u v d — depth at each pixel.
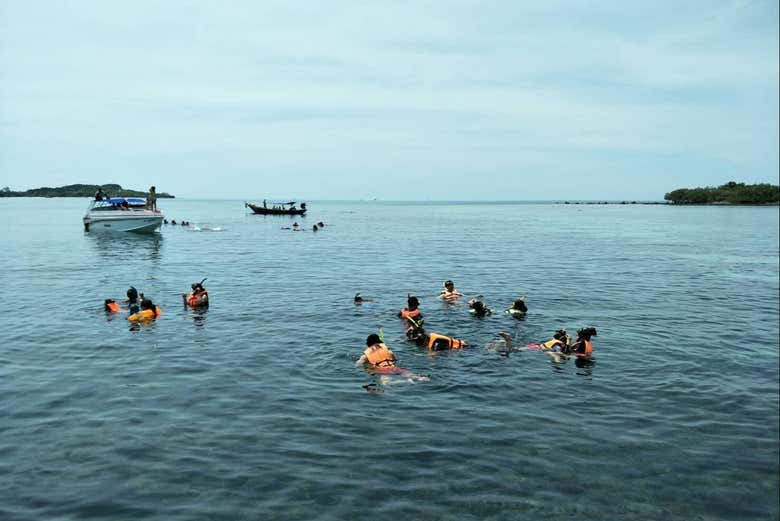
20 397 10.08
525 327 15.98
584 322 16.84
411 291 22.23
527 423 9.25
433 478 7.42
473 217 124.62
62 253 36.56
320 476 7.41
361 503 6.79
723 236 62.72
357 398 10.22
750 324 17.05
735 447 8.57
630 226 85.06
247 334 14.81
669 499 7.10
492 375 11.62
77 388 10.56
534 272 28.80
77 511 6.52
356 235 58.06
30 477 7.26
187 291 21.80
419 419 9.31
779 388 11.21
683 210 189.00
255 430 8.78
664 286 24.78
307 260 33.50
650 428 9.20
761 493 7.29
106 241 46.47
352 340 14.23
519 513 6.68
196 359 12.48
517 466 7.80
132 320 16.20
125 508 6.60
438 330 15.48
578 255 38.44
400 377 11.41
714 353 13.70
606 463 7.97
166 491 6.98
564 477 7.54
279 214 117.12
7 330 15.08
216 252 38.09
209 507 6.66
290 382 11.03
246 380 11.12
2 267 29.05
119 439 8.40
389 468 7.66
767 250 45.19
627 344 14.36
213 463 7.70
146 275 26.38
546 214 152.88
